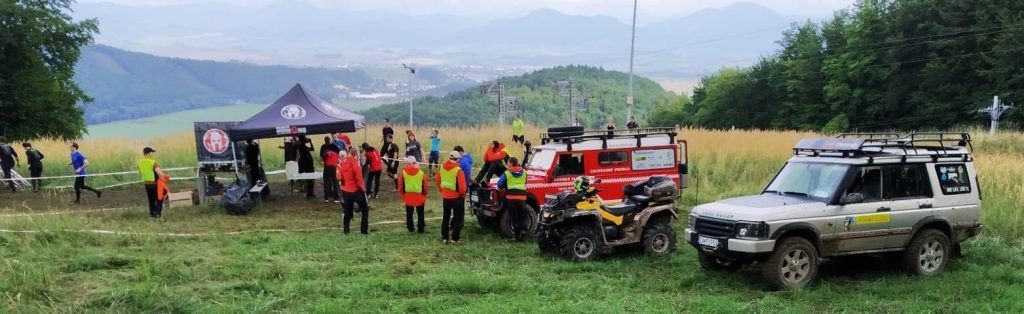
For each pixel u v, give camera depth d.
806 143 10.45
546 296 8.48
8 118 43.16
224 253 10.86
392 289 8.59
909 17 55.12
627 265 10.34
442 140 30.67
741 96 78.56
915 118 54.53
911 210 9.45
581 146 13.37
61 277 8.91
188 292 8.32
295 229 13.41
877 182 9.41
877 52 58.34
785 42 78.31
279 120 16.67
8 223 12.28
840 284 9.09
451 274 9.43
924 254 9.55
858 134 10.52
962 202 9.84
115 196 18.47
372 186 18.05
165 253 10.70
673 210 11.26
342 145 18.56
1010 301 8.08
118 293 7.99
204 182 16.89
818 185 9.49
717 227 9.12
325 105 18.08
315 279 9.20
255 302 7.87
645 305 8.02
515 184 12.34
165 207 16.05
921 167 9.67
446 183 12.13
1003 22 47.44
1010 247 11.25
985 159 19.78
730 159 22.75
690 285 9.13
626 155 13.68
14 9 41.84
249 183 17.27
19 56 43.47
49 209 15.80
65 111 46.97
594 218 10.79
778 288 8.77
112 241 11.49
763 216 8.69
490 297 8.36
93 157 23.80
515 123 28.89
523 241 12.40
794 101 69.75
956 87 50.81
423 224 13.10
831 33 68.38
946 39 51.53
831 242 9.03
